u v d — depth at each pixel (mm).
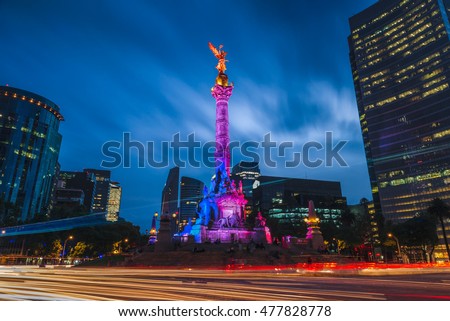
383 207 153000
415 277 31125
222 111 77375
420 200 141625
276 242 64312
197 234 64625
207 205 70125
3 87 173750
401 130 155875
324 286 20719
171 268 43156
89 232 91562
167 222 59500
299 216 187250
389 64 168500
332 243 112500
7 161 162250
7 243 95188
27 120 176875
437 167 139500
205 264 46312
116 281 22250
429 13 156875
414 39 160625
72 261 83312
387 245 109188
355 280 26344
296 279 27047
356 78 192375
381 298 15102
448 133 139375
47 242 91812
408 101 156375
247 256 49656
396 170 152750
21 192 165625
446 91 143250
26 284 19828
